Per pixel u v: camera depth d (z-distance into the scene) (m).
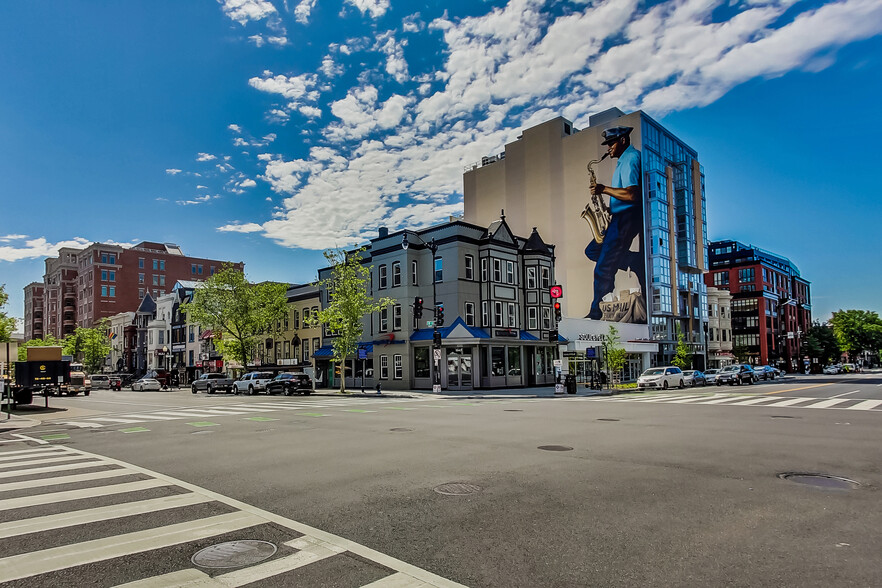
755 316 97.31
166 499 7.25
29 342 89.00
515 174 73.06
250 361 56.06
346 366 42.97
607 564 4.69
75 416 21.44
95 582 4.46
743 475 8.09
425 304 38.38
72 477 8.85
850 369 94.38
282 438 13.20
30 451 12.17
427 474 8.48
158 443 12.98
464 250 37.41
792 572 4.46
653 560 4.77
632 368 55.50
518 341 38.44
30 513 6.60
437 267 38.12
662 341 61.75
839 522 5.79
